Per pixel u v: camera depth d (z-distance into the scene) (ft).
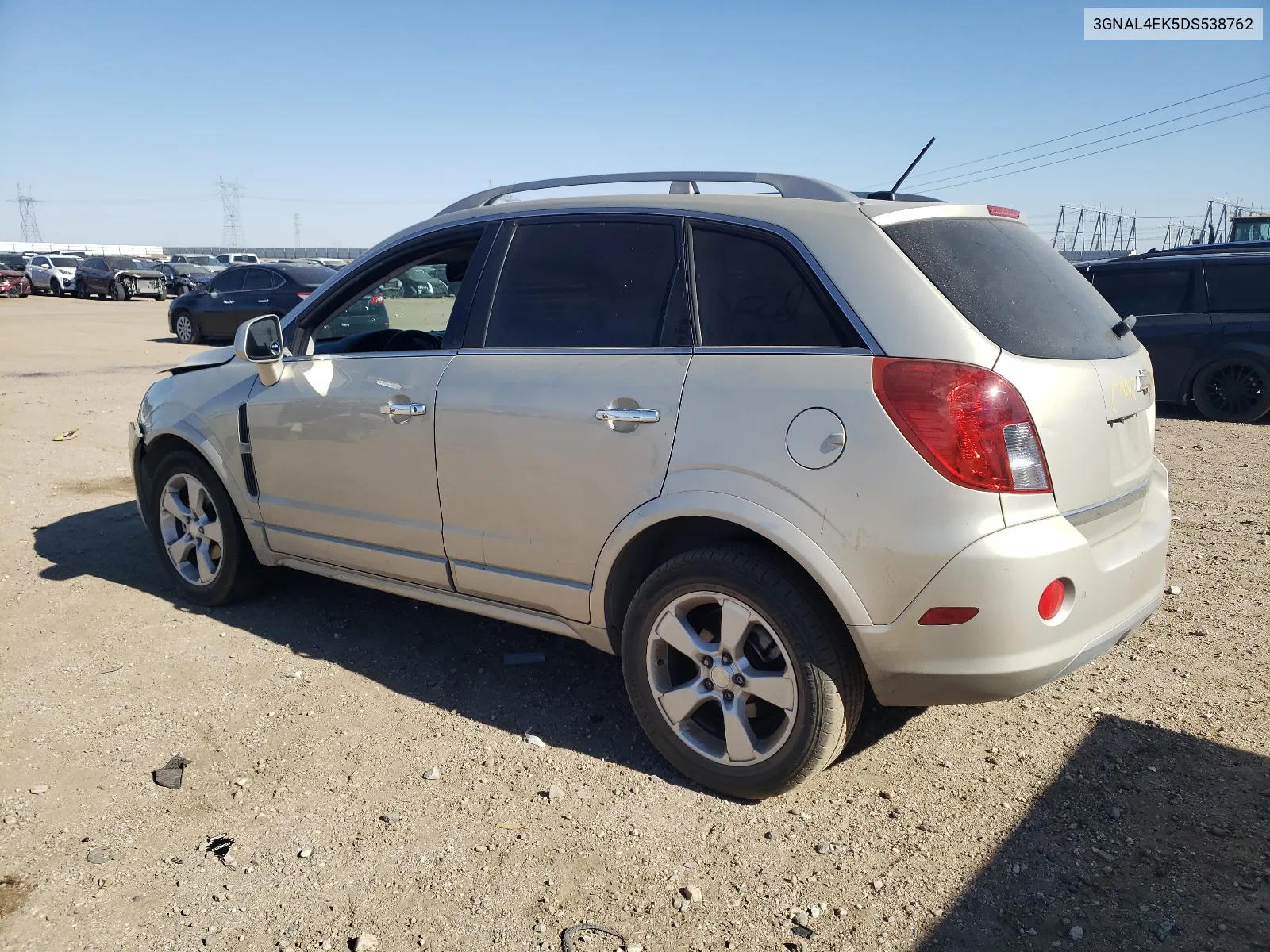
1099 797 9.90
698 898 8.55
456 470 11.50
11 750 11.04
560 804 10.00
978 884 8.66
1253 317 32.22
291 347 13.78
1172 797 9.86
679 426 9.74
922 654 8.79
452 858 9.12
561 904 8.49
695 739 10.28
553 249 11.32
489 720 11.85
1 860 9.09
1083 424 9.09
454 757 10.95
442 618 15.12
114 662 13.39
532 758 10.93
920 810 9.78
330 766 10.73
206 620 14.94
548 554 10.93
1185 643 13.62
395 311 13.46
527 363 11.04
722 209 10.21
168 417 15.10
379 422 12.23
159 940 8.09
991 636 8.55
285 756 10.96
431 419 11.65
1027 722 11.50
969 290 9.09
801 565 9.10
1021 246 10.31
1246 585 15.87
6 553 18.15
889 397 8.71
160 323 78.07
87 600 15.78
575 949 7.95
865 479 8.76
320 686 12.73
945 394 8.52
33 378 42.47
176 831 9.56
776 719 10.43
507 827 9.60
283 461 13.52
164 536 15.69
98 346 58.80
